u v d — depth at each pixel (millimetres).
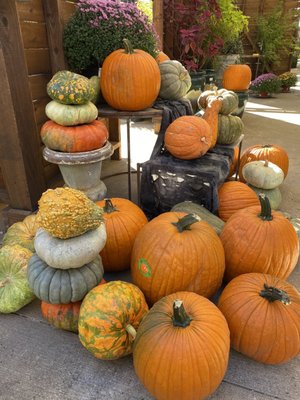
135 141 4645
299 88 10719
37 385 1380
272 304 1375
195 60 4848
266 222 1671
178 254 1494
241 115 5586
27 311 1770
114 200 2045
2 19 1940
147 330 1246
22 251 1826
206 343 1182
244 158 3139
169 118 2514
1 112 2111
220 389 1361
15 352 1523
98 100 2613
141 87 2371
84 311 1392
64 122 2055
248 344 1386
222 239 1770
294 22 9852
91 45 2496
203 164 2309
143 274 1574
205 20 4738
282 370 1441
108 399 1326
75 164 2109
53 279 1480
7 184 2336
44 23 2461
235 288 1468
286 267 1681
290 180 3340
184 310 1205
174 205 2320
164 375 1183
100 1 2576
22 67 2109
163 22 4859
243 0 9445
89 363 1472
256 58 10039
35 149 2350
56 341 1582
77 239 1446
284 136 4977
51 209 1376
